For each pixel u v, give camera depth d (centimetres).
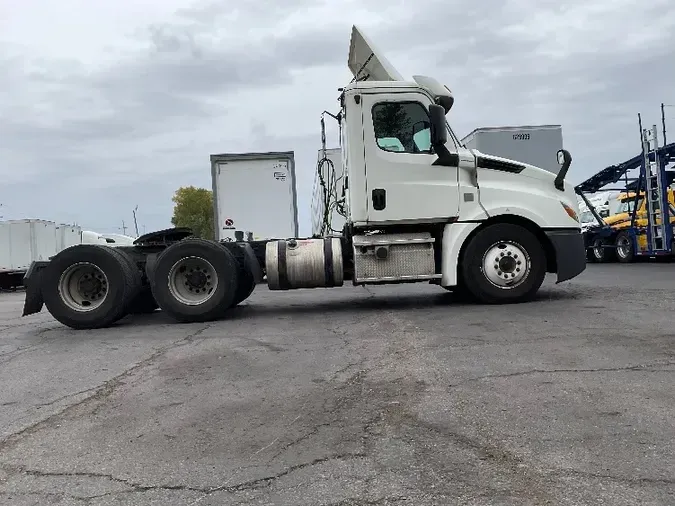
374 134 862
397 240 866
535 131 1551
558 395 418
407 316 810
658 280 1214
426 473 306
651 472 297
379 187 862
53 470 333
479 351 564
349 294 1187
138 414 425
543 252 879
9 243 2314
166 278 842
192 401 450
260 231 1567
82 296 852
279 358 582
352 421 388
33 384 528
